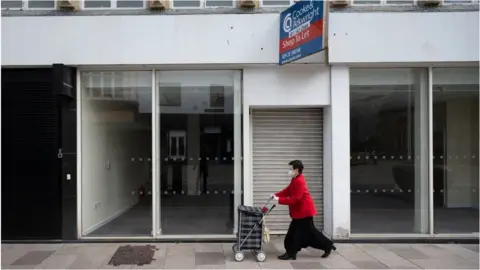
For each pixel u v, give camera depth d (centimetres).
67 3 726
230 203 788
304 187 632
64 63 736
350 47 747
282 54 732
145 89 786
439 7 752
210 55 745
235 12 746
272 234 801
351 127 786
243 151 775
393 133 792
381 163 789
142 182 787
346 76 764
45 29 735
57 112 753
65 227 750
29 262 632
